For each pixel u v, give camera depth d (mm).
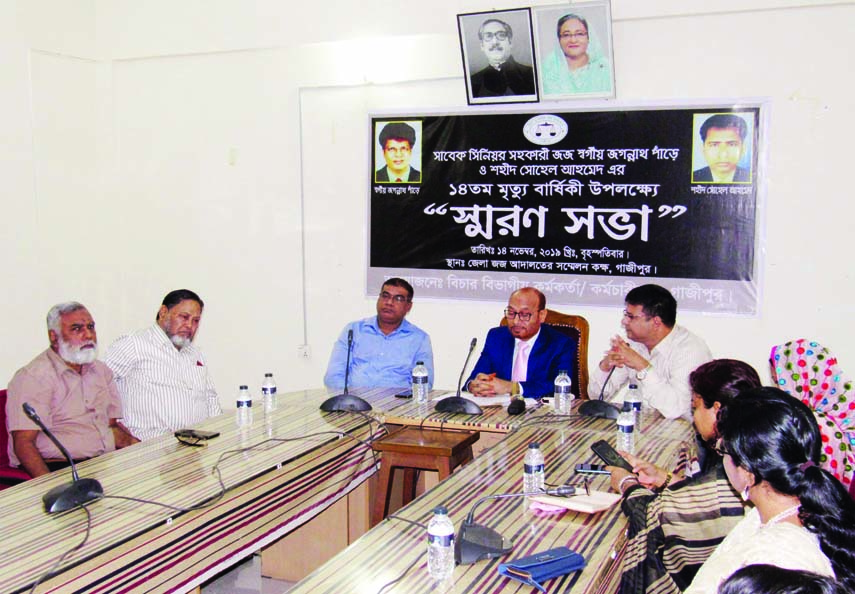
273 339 4957
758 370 4098
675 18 4074
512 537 1938
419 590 1646
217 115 4934
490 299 4570
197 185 5008
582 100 4281
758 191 4031
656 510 2045
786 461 1401
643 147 4211
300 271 4875
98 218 5105
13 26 4570
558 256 4426
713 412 2176
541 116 4375
